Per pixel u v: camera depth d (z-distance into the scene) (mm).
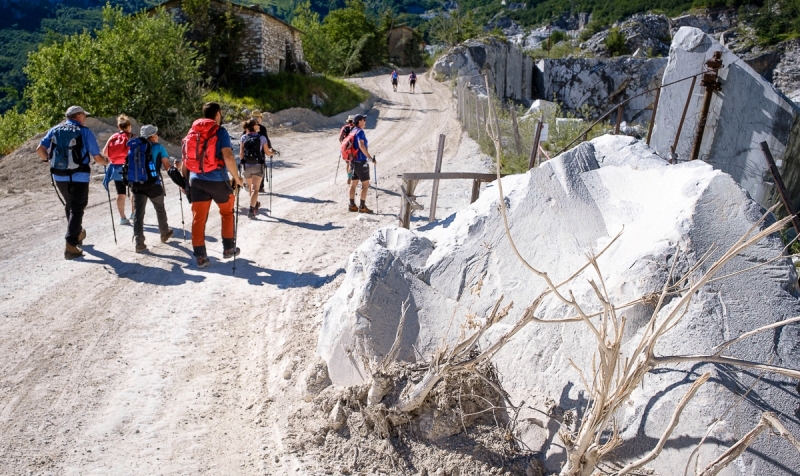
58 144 6789
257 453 3424
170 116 20953
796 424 2680
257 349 4758
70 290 6051
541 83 58594
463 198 11180
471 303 3777
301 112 26734
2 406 3924
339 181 13664
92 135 6965
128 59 20172
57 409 3912
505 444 3102
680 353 2918
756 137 9062
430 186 12906
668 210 3551
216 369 4516
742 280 3143
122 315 5445
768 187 9031
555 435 3004
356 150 9797
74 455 3439
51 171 6867
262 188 11742
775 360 2881
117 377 4355
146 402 4027
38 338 4930
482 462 3039
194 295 5969
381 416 3289
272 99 29844
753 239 2223
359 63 58312
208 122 6457
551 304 3463
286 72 34219
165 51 21016
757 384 2770
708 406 2705
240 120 24406
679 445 2668
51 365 4488
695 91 9289
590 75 56250
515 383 3338
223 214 6840
